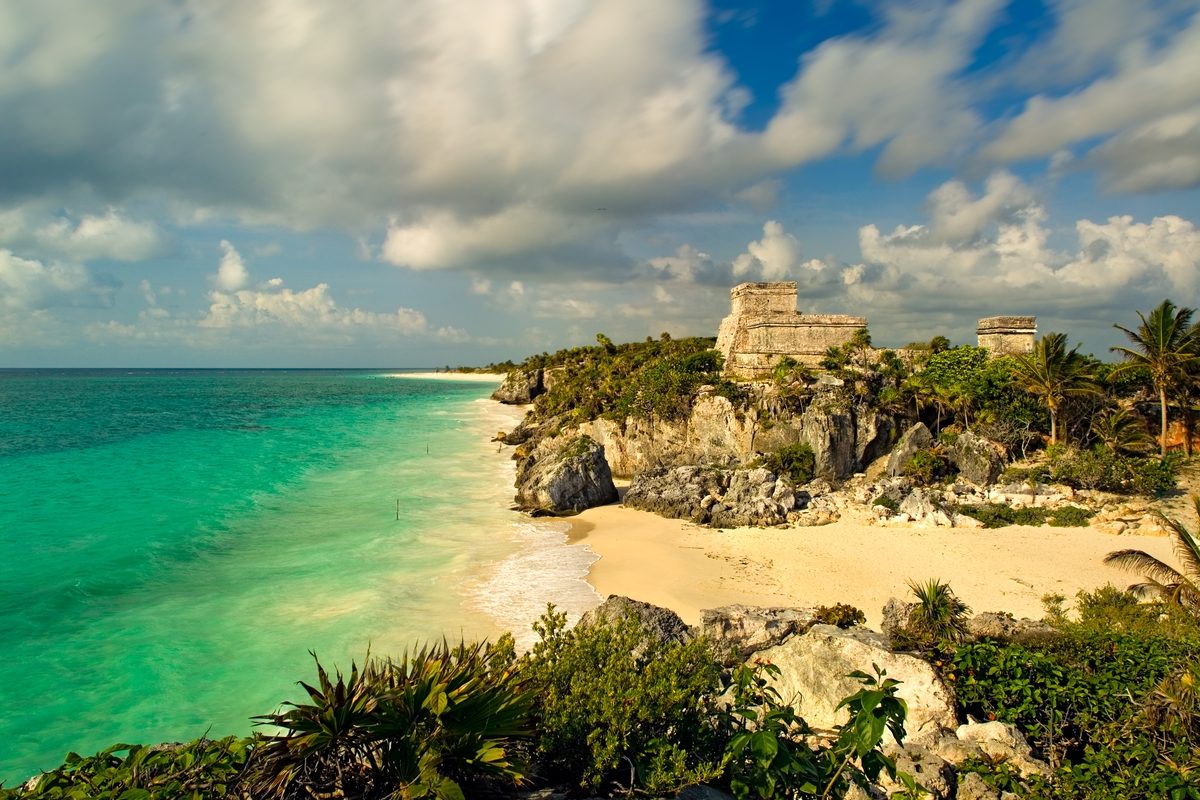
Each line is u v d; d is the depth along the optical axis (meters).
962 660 13.44
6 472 47.03
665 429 56.06
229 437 69.56
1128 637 14.61
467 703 5.64
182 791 5.43
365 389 184.50
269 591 25.38
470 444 70.94
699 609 25.14
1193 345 43.94
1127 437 45.22
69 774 5.84
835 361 52.59
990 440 46.41
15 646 20.52
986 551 31.69
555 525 38.00
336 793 5.48
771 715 6.52
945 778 9.58
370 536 33.50
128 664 19.58
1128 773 9.39
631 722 6.68
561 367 133.62
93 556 28.81
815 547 33.22
